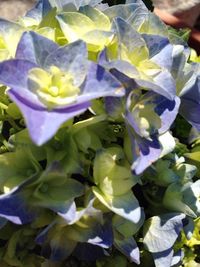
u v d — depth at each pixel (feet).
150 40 0.54
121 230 0.54
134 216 0.49
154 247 0.55
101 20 0.55
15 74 0.46
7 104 0.53
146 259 0.60
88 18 0.54
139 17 0.57
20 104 0.42
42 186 0.49
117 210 0.49
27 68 0.47
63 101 0.45
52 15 0.56
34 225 0.52
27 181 0.48
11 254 0.56
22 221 0.49
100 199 0.50
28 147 0.50
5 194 0.47
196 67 0.63
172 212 0.57
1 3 1.51
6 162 0.51
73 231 0.52
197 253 0.66
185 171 0.57
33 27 0.57
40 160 0.51
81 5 0.60
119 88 0.45
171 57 0.54
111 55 0.53
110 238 0.52
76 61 0.47
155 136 0.51
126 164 0.52
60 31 0.56
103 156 0.49
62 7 0.59
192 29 1.00
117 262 0.58
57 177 0.49
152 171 0.55
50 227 0.50
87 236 0.52
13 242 0.55
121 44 0.52
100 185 0.51
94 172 0.50
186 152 0.61
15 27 0.54
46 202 0.49
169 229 0.55
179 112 0.59
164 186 0.57
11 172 0.51
